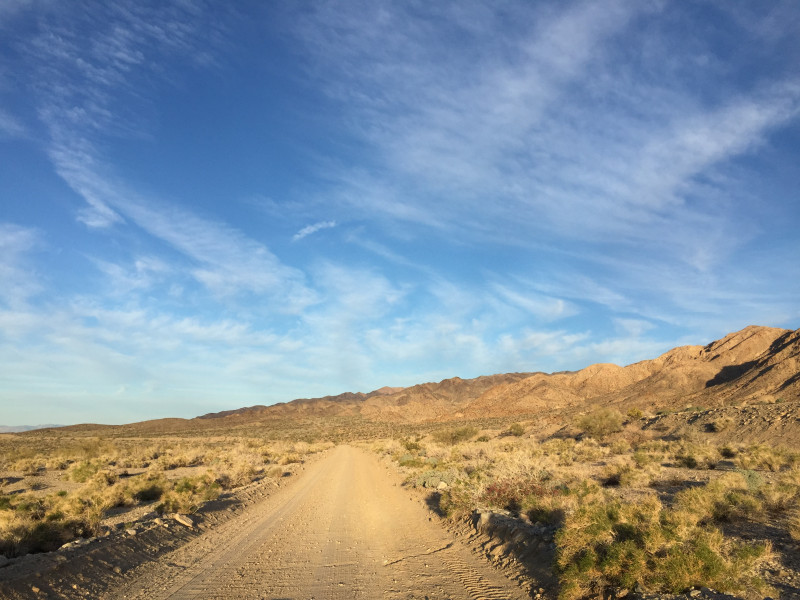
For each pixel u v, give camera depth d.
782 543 9.34
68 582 8.34
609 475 21.77
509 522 11.95
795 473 16.70
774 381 71.50
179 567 10.14
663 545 7.45
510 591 8.12
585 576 7.31
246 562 10.55
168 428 177.62
